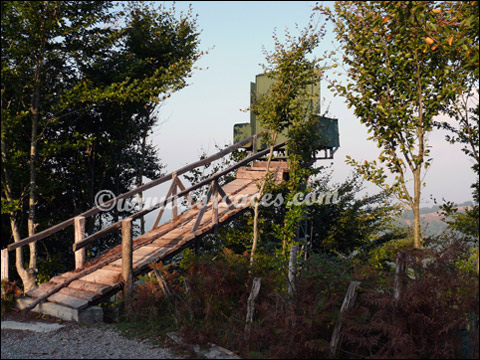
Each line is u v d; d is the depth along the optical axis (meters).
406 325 6.47
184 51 13.99
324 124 13.59
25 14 11.20
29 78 11.77
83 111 12.75
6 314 8.93
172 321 7.70
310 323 6.21
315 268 7.07
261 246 13.15
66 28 12.14
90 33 13.27
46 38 11.84
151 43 13.81
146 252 10.03
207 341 6.84
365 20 7.74
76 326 7.81
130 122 14.94
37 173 12.74
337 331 6.32
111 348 6.60
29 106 12.31
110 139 14.84
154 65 14.25
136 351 6.47
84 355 6.29
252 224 15.48
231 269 8.64
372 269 7.00
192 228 10.90
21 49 11.40
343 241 16.75
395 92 7.88
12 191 12.03
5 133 11.05
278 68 11.90
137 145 15.93
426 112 7.69
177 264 11.06
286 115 12.43
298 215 13.40
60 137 13.65
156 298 8.18
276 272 9.07
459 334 6.66
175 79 12.52
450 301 6.78
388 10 7.47
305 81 12.02
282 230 13.47
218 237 15.94
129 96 12.29
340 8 7.98
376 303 6.40
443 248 7.16
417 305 6.51
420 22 7.42
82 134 13.57
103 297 8.62
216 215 10.93
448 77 7.51
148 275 9.59
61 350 6.52
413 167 7.70
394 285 6.65
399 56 7.71
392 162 7.86
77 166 14.19
